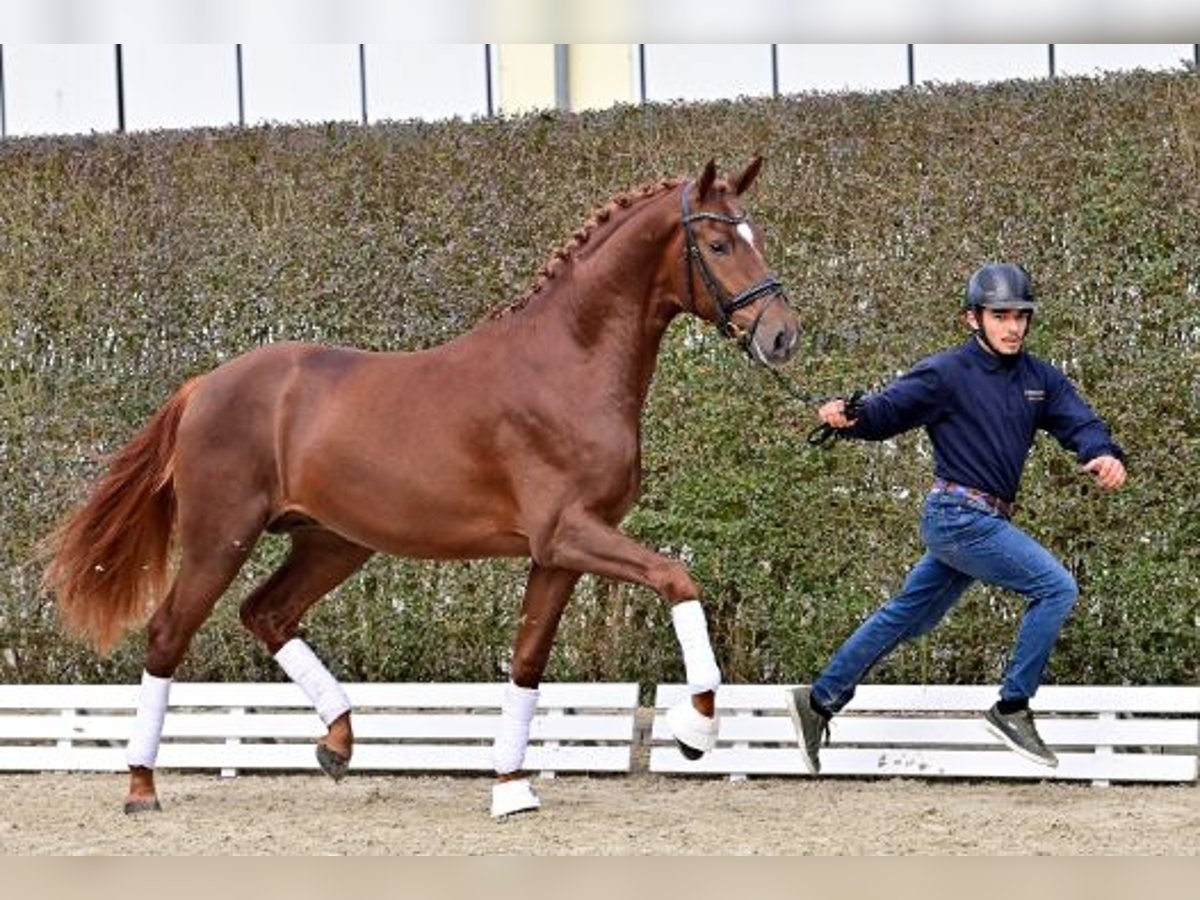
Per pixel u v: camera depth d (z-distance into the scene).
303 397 9.53
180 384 12.21
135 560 10.03
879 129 11.67
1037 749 9.10
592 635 11.69
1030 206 11.27
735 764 10.47
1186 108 11.24
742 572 11.36
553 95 16.89
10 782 10.85
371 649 11.79
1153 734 10.12
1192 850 8.24
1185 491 10.85
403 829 9.09
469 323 11.91
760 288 8.64
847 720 10.37
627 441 8.88
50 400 12.34
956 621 11.00
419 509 9.15
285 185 12.32
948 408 9.02
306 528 9.96
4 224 12.57
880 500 11.18
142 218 12.42
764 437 11.35
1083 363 11.05
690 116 12.01
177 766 10.98
